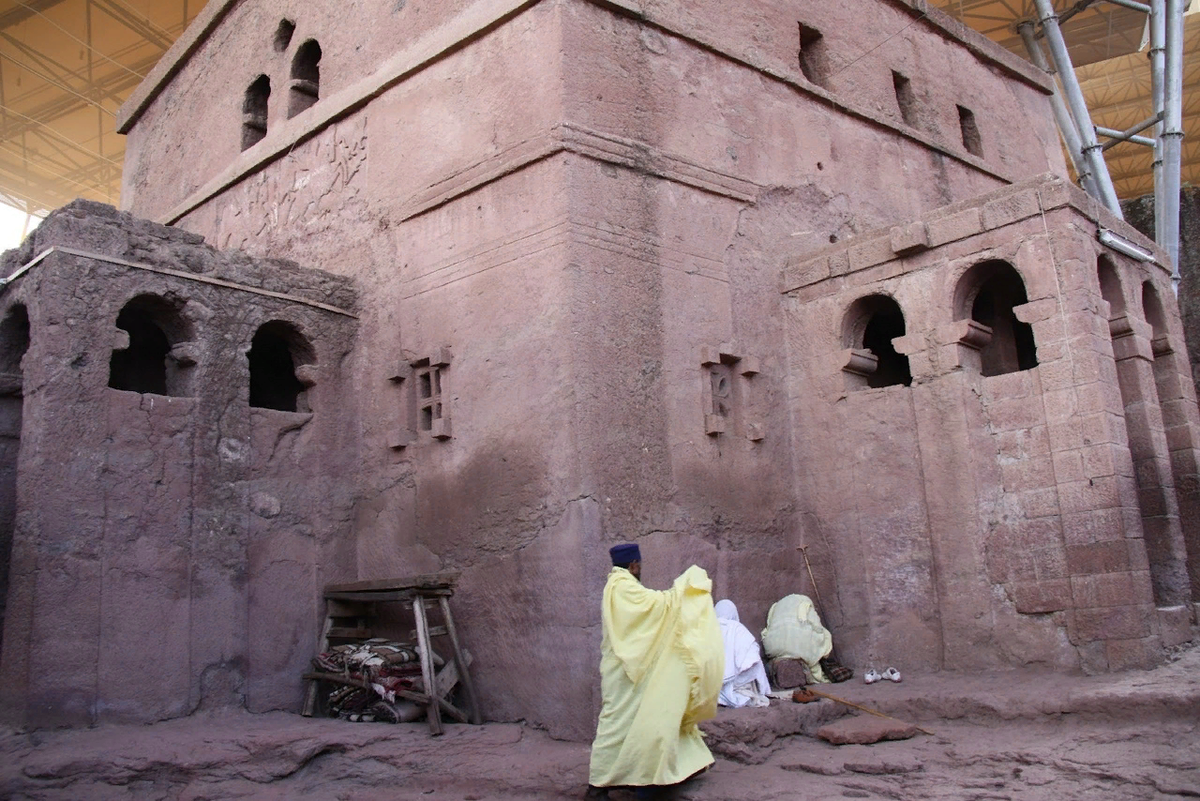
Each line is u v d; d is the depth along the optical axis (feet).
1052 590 24.62
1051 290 25.55
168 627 25.22
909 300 28.17
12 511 27.27
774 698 24.41
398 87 30.81
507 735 23.11
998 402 26.17
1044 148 45.42
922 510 27.12
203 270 27.63
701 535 26.43
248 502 27.48
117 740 22.50
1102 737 19.99
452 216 28.27
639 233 26.78
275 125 35.99
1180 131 41.93
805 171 32.63
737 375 28.76
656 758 17.93
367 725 24.30
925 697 23.38
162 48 66.90
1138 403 27.53
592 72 26.71
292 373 33.96
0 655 23.75
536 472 24.71
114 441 25.11
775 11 33.37
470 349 26.99
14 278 26.73
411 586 25.05
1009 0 69.56
